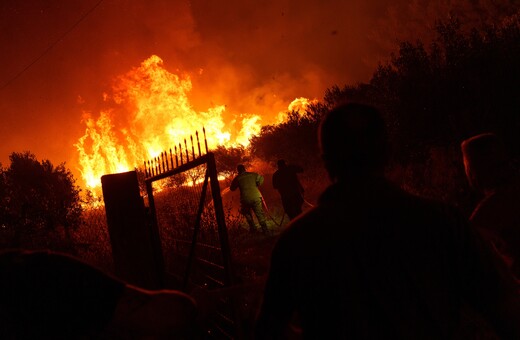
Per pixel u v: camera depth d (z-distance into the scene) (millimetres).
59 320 1197
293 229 1460
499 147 2307
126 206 4773
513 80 6984
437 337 1285
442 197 6254
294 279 1425
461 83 7551
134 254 4738
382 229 1346
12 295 1181
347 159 1453
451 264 1326
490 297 1318
